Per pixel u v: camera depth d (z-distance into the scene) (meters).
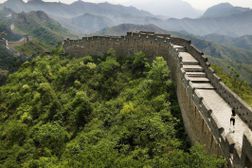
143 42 50.38
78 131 40.41
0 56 165.12
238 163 15.31
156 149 26.22
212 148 20.31
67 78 54.50
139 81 43.97
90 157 27.66
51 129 41.19
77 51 66.75
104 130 36.41
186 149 26.09
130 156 26.31
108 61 52.19
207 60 33.53
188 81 28.47
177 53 37.53
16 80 64.81
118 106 40.22
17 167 37.38
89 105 43.41
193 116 25.98
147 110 33.84
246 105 22.38
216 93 28.47
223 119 22.77
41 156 38.12
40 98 51.28
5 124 50.72
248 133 14.55
